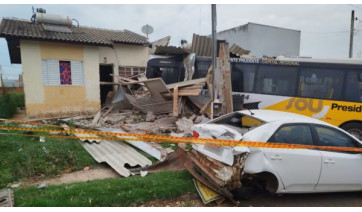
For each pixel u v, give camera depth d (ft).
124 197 13.01
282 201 14.28
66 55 35.94
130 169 17.12
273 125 13.69
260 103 27.71
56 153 18.34
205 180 14.28
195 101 31.19
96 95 38.40
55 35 34.94
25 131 23.21
